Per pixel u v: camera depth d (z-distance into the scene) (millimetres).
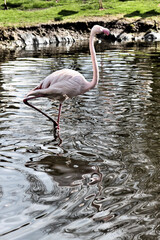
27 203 3283
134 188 3592
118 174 3939
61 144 4918
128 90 7992
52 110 6637
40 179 3824
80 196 3422
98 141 5000
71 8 27625
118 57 13445
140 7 27547
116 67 11086
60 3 30453
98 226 2914
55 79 5578
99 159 4383
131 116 6102
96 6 28516
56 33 21594
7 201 3322
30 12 26250
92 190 3555
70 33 22172
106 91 7953
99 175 3918
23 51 16062
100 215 3074
